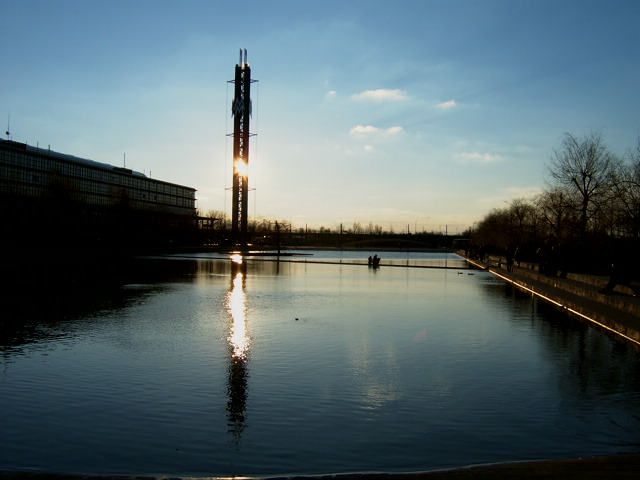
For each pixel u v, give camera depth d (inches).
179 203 6348.4
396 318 700.7
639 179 1263.5
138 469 247.0
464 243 5930.1
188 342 522.9
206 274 1494.8
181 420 308.7
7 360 443.8
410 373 414.3
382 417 316.5
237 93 3698.3
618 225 1373.0
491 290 1136.2
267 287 1134.4
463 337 565.9
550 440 283.6
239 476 240.2
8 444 273.9
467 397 354.9
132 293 964.0
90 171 4682.6
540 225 2549.2
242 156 3742.6
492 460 258.8
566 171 1577.3
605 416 320.2
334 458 260.2
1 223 2390.5
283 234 6269.7
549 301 926.4
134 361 443.2
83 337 543.8
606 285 850.8
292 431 293.7
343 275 1572.3
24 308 750.5
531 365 442.6
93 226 3144.7
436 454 265.7
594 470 220.4
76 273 1418.6
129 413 319.3
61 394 353.7
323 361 449.7
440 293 1056.8
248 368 423.8
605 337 571.8
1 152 3656.5
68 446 271.9
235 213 3769.7
